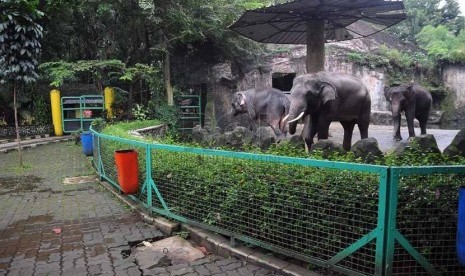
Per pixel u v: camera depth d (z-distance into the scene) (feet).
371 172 9.39
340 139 37.22
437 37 84.17
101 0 48.32
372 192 9.80
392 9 27.53
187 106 59.62
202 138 21.86
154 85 54.24
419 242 9.88
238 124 47.44
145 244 14.47
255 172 12.43
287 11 27.73
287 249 11.67
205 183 14.28
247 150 15.53
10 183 26.35
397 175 9.05
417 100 37.78
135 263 12.79
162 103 54.60
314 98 23.39
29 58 29.81
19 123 52.49
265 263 11.94
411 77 71.15
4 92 50.21
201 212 14.76
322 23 29.43
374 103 67.10
